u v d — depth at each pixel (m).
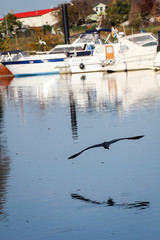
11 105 29.81
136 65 49.03
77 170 13.36
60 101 29.64
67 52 53.03
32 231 9.52
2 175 13.47
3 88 42.88
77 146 16.44
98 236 9.09
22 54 55.78
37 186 12.20
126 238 8.86
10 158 15.47
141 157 14.14
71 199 11.00
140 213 9.87
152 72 45.91
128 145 15.80
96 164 13.83
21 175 13.34
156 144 15.62
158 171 12.55
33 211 10.51
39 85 42.84
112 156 14.59
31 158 15.24
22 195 11.59
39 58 53.88
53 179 12.71
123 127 19.05
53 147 16.58
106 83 38.59
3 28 101.31
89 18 112.38
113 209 10.18
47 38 66.00
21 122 22.56
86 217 9.91
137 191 11.16
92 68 51.78
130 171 12.79
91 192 11.39
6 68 59.09
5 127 21.44
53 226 9.66
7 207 10.88
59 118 22.78
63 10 56.91
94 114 23.05
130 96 28.84
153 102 25.28
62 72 53.19
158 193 10.89
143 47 48.75
